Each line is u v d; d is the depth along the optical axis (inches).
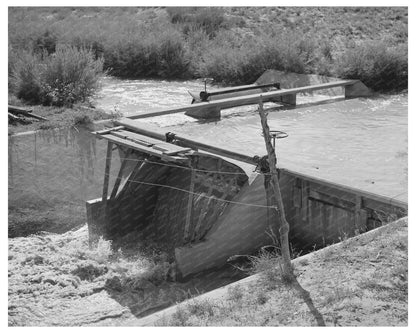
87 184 642.2
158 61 997.2
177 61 995.3
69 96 726.5
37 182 616.4
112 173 647.8
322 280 362.3
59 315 423.2
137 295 453.7
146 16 1226.0
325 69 897.5
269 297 352.8
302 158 546.0
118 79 978.7
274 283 367.2
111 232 569.6
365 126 662.5
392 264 369.1
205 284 465.1
